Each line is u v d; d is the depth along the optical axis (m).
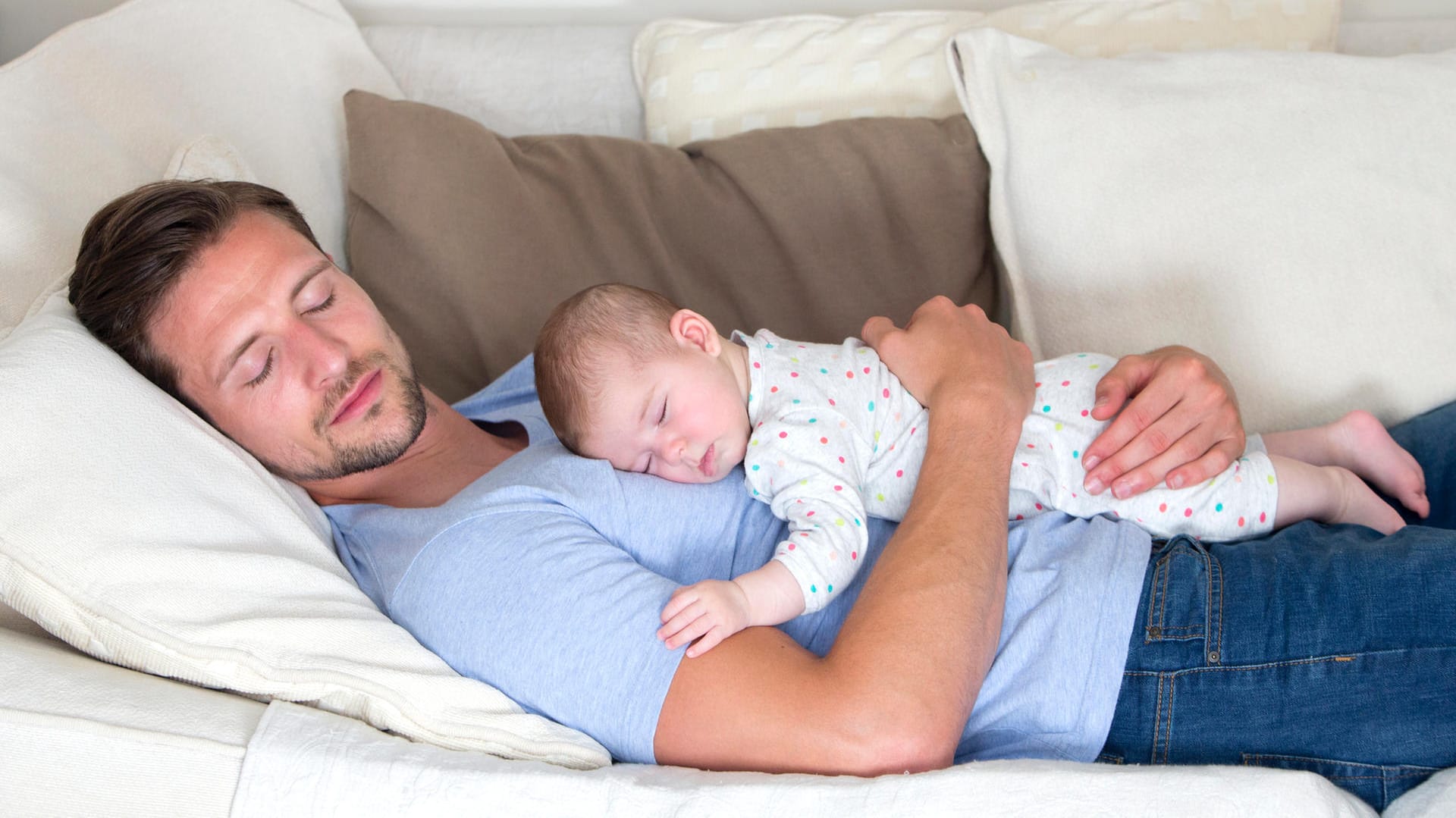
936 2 2.03
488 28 1.97
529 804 0.90
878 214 1.60
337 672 0.97
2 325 1.22
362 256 1.59
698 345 1.22
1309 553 1.08
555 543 1.05
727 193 1.62
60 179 1.36
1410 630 0.99
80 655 1.00
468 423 1.43
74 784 0.89
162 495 1.02
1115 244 1.52
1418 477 1.32
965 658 0.96
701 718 0.96
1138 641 1.07
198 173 1.41
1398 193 1.45
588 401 1.21
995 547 1.04
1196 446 1.18
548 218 1.60
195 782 0.91
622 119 1.93
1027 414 1.21
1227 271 1.47
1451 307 1.43
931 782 0.86
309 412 1.19
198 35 1.61
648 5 2.10
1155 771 0.87
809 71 1.79
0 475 0.96
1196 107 1.54
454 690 0.99
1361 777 0.99
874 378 1.23
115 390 1.07
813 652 1.10
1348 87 1.51
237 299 1.17
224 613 0.98
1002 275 1.68
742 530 1.20
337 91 1.77
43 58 1.44
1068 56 1.64
